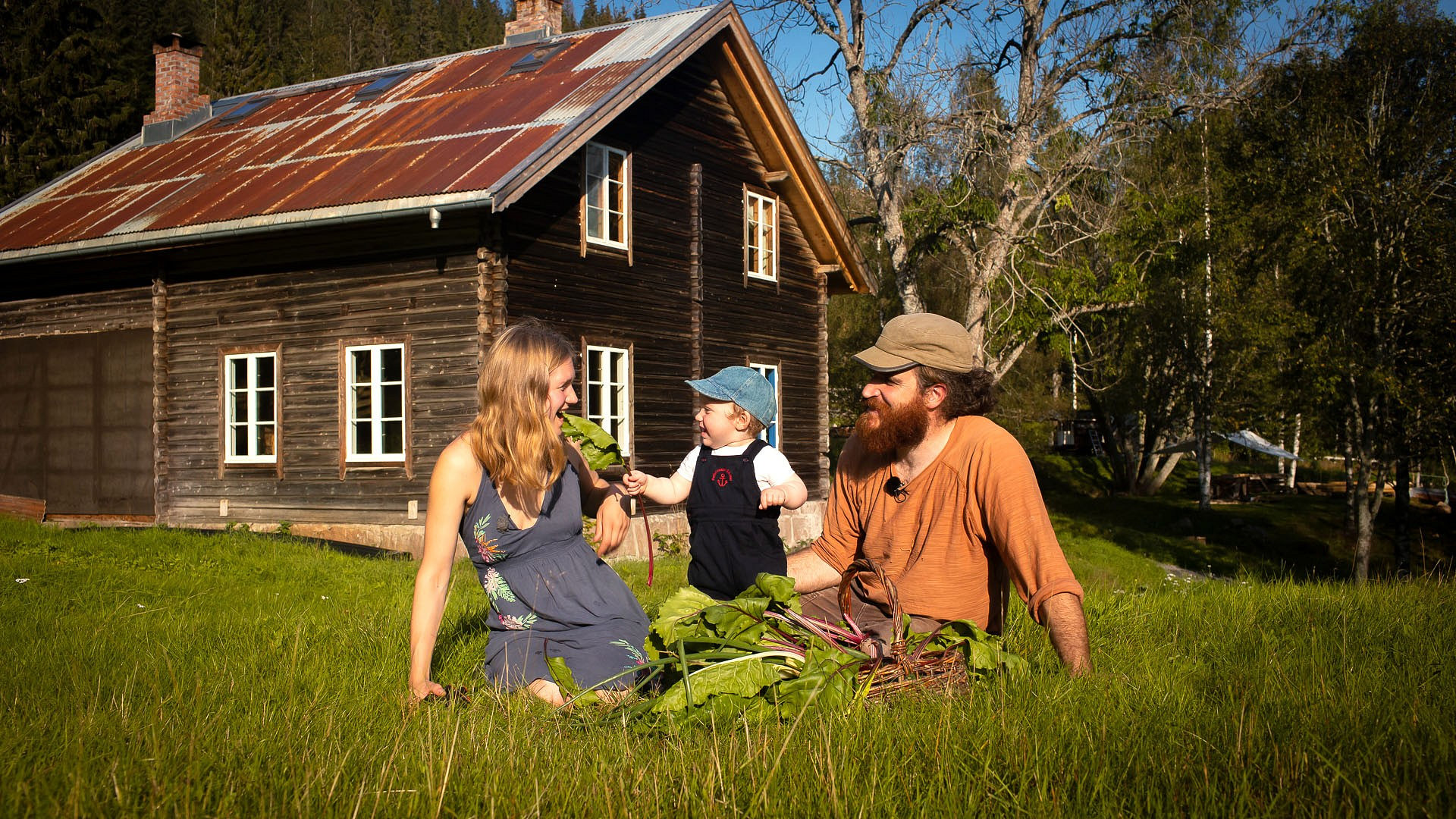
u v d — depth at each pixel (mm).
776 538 4531
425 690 3297
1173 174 23734
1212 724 2471
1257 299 23359
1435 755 2209
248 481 14328
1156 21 21672
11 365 16156
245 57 50938
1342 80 20375
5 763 2365
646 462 15242
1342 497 37000
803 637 3023
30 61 36469
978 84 22859
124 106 38375
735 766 2227
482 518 3480
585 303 14258
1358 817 1912
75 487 15570
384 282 13477
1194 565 23422
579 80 14953
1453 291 18656
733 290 17266
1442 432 19344
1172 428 37125
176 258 14812
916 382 3344
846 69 24094
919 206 22000
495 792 2146
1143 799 2068
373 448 13555
